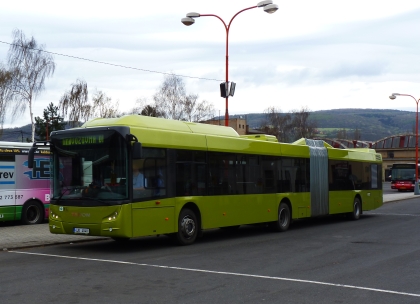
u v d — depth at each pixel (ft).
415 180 183.73
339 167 77.20
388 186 270.26
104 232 42.86
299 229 67.15
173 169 47.93
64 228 45.16
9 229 62.95
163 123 48.85
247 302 26.58
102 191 43.65
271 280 32.42
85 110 189.78
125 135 43.65
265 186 60.85
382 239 54.95
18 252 45.57
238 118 285.84
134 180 43.73
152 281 32.04
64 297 27.61
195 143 50.83
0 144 64.69
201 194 51.21
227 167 54.85
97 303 26.30
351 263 39.14
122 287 30.19
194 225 50.52
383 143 367.25
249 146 58.49
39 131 231.50
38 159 69.15
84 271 35.53
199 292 28.91
